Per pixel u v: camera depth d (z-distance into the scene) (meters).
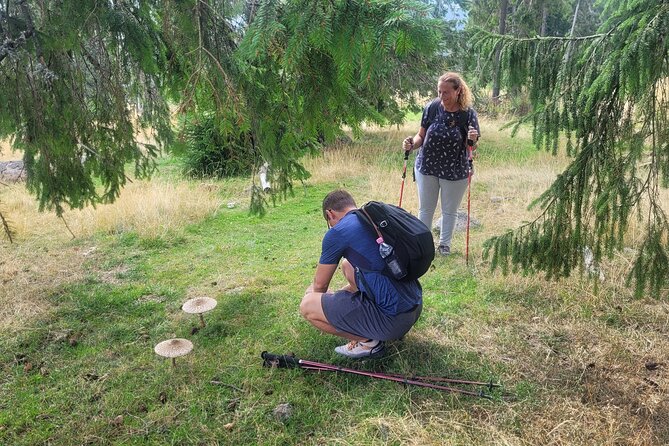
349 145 10.66
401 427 2.60
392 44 2.13
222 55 3.16
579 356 3.21
